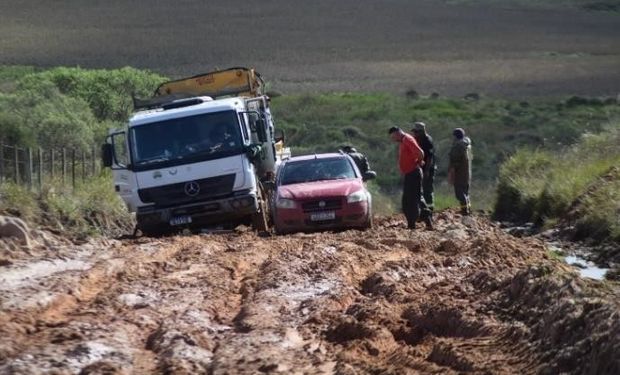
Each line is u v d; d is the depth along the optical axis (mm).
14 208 47688
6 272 32594
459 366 21734
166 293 30156
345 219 50031
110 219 56156
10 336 23688
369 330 24797
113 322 25578
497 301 26531
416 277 32625
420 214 50719
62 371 20875
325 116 149625
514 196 58344
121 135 54344
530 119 140500
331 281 31781
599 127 123062
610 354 19453
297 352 23203
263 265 36062
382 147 115438
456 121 140000
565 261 40344
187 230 52156
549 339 22141
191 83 62969
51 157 59938
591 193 49750
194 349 23172
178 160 51375
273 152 59000
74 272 33125
